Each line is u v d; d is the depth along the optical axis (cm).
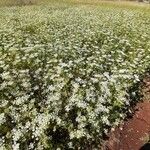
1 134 736
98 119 816
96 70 1091
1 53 1223
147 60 1398
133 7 4650
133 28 2205
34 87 884
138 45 1652
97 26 2233
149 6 5000
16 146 689
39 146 710
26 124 739
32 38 1653
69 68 1009
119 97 930
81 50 1313
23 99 816
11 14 3027
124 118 1009
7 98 841
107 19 2727
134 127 984
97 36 1788
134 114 1057
